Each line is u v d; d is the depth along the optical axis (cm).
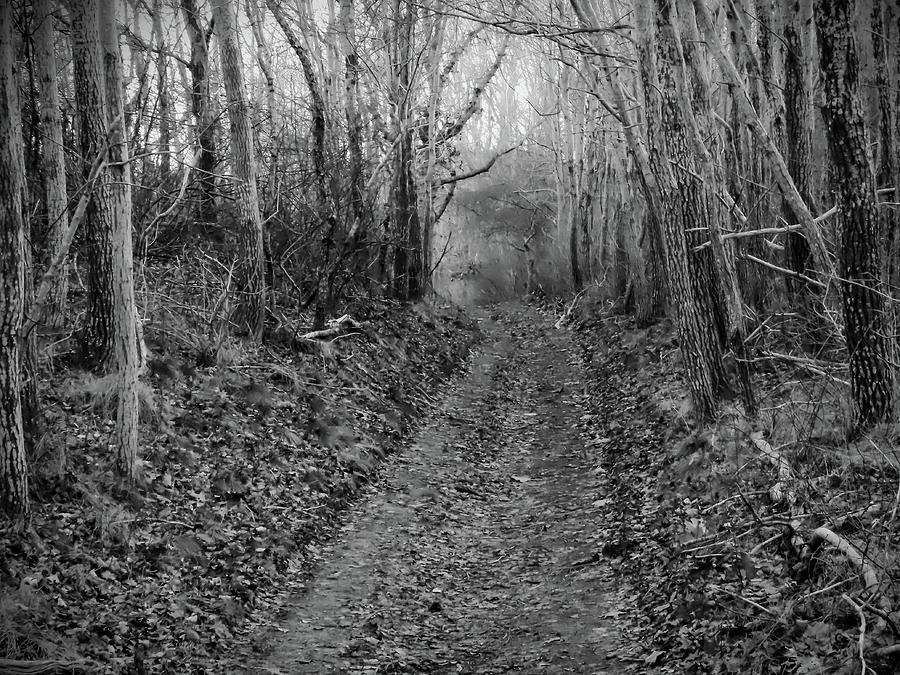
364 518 1116
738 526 827
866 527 700
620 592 848
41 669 614
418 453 1448
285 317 1656
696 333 1175
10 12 798
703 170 1138
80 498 865
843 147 865
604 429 1534
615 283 2736
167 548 845
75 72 1132
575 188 3359
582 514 1135
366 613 835
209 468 1038
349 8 2192
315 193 1950
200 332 1405
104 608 731
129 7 2356
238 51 1510
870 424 869
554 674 700
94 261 1115
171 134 1803
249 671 708
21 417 796
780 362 1280
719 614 693
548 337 2794
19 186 801
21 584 699
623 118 1716
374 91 2586
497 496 1279
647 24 1202
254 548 920
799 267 1386
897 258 1038
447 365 2158
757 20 1490
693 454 1086
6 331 777
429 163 2720
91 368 1116
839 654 563
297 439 1223
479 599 897
